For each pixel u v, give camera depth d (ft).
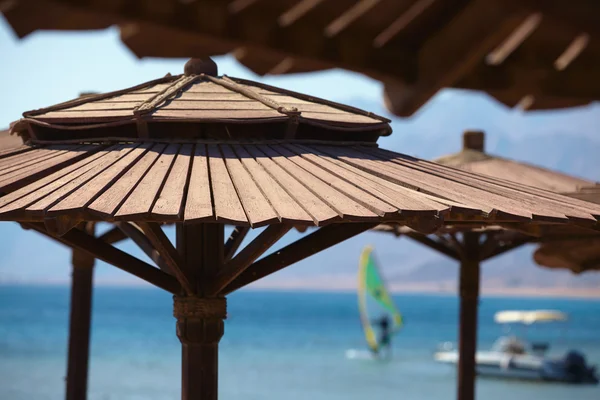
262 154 23.70
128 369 170.30
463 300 36.09
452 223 27.32
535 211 21.50
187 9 6.52
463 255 35.91
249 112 24.77
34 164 22.81
